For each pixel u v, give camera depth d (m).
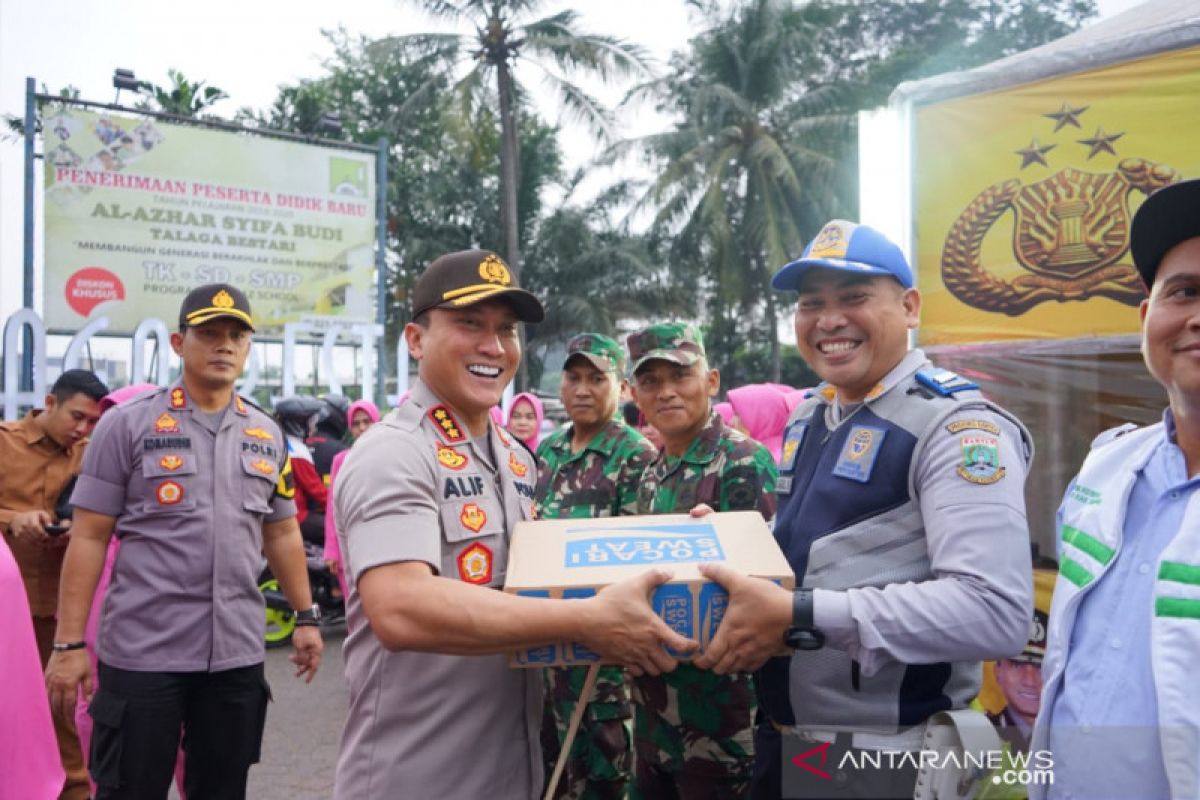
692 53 22.72
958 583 1.44
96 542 2.75
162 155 14.66
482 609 1.42
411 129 23.92
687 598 1.48
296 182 15.82
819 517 1.70
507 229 20.44
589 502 3.36
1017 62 3.12
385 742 1.63
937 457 1.56
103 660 2.68
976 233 3.23
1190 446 1.37
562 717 3.03
